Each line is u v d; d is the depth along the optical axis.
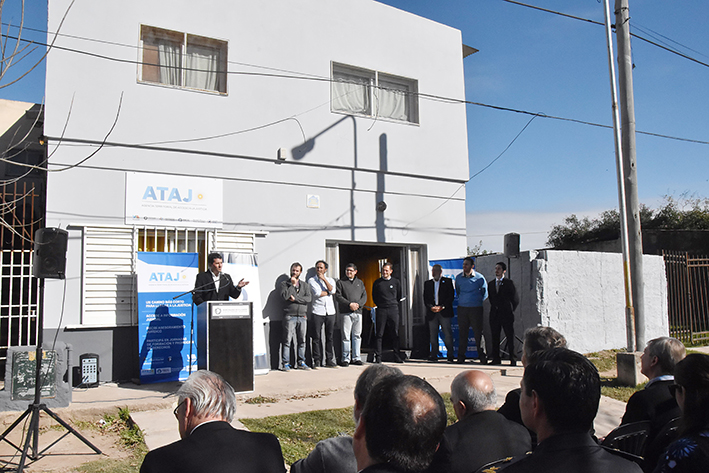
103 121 8.43
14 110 10.18
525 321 10.28
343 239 10.38
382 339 11.06
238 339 7.32
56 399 6.38
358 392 2.58
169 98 8.95
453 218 11.73
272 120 9.80
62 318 7.89
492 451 2.62
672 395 3.16
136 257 8.37
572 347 10.33
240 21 9.68
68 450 5.48
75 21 8.37
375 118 10.90
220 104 9.36
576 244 19.78
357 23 10.94
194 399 2.54
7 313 8.43
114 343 8.17
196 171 9.11
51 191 8.01
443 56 11.99
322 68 10.43
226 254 8.91
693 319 12.60
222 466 2.32
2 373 8.28
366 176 10.75
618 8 9.22
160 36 9.12
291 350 9.55
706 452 1.99
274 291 9.56
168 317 8.33
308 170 10.12
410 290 11.12
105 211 8.34
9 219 8.68
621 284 11.27
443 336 10.41
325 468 2.59
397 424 1.67
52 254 5.64
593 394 1.82
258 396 7.21
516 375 8.98
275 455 2.52
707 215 20.59
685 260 12.42
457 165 11.81
